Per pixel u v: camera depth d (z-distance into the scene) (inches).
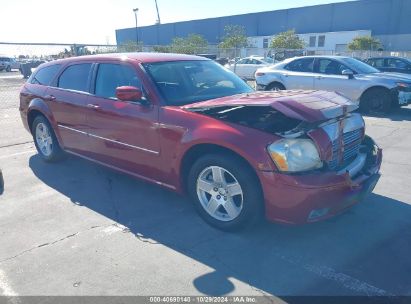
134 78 155.9
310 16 1914.4
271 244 126.8
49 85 203.2
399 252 121.3
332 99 134.7
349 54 1098.7
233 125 125.2
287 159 113.9
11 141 277.6
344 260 117.2
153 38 2637.8
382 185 179.3
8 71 1409.9
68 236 132.9
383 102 367.6
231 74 186.5
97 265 114.8
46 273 110.9
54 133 205.3
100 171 203.2
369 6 1711.4
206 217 139.3
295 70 422.3
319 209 115.9
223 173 129.6
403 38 1587.1
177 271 111.7
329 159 120.9
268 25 2085.4
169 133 139.3
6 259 118.4
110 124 163.0
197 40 1403.8
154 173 152.6
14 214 151.0
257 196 122.4
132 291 102.7
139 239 130.6
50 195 170.6
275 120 130.9
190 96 153.5
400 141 266.2
